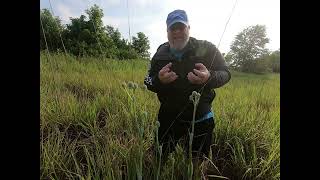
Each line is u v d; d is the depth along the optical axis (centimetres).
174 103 130
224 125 177
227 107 212
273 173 143
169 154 124
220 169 152
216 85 125
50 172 132
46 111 195
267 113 214
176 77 122
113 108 207
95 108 207
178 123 132
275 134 180
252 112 207
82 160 150
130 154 115
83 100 217
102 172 116
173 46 128
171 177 113
